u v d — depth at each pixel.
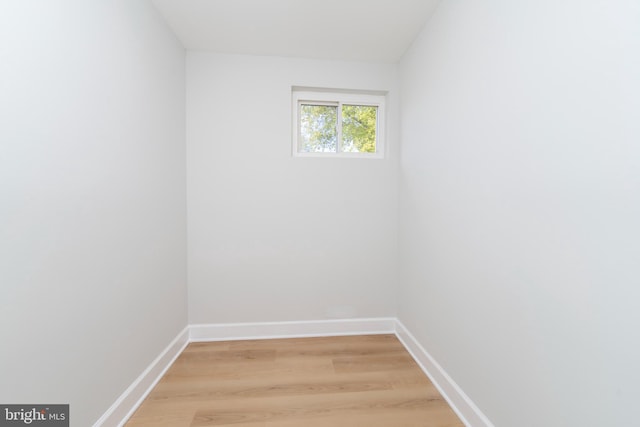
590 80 0.72
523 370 0.95
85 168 1.04
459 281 1.34
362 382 1.57
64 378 0.97
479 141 1.17
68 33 0.96
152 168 1.53
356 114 2.27
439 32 1.51
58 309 0.94
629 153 0.64
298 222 2.12
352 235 2.17
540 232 0.88
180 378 1.60
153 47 1.53
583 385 0.76
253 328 2.11
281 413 1.33
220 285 2.07
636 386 0.64
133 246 1.36
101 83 1.12
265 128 2.06
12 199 0.79
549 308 0.85
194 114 2.00
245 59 2.03
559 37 0.80
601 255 0.70
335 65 2.11
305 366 1.73
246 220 2.08
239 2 1.50
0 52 0.75
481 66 1.16
